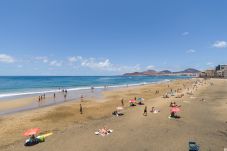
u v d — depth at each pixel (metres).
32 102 57.56
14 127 32.69
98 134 27.81
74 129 30.64
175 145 23.89
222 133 28.05
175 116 37.12
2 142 26.06
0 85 133.12
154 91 87.31
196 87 96.81
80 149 23.14
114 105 51.69
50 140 26.06
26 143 25.14
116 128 30.53
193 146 21.86
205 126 31.19
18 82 171.00
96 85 139.88
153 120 34.72
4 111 45.00
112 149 23.06
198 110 42.31
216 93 72.06
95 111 44.53
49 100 61.62
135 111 42.59
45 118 38.28
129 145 24.11
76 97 68.81
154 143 24.55
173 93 72.31
